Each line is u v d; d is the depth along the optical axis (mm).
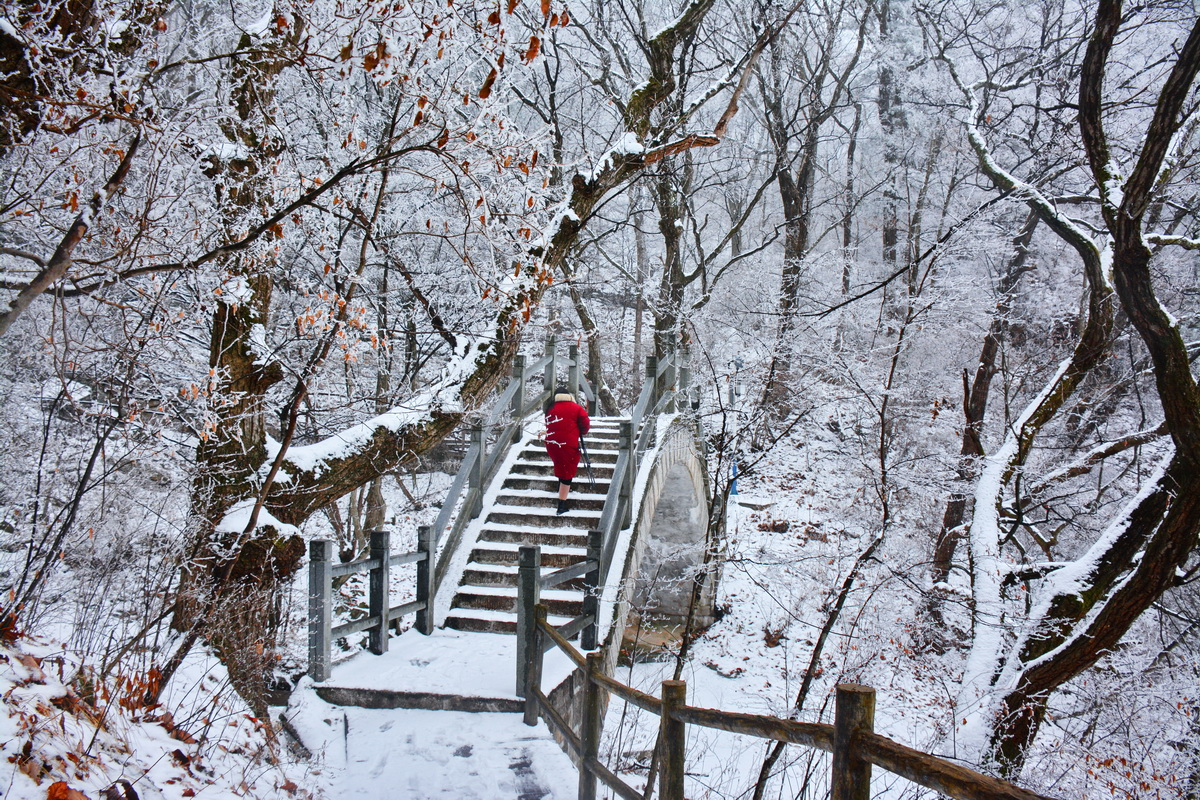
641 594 11734
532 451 9914
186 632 4918
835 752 2180
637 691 3779
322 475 6094
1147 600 6293
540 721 5430
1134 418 13258
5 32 3332
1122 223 5742
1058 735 8594
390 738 5152
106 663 4043
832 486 15109
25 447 5250
